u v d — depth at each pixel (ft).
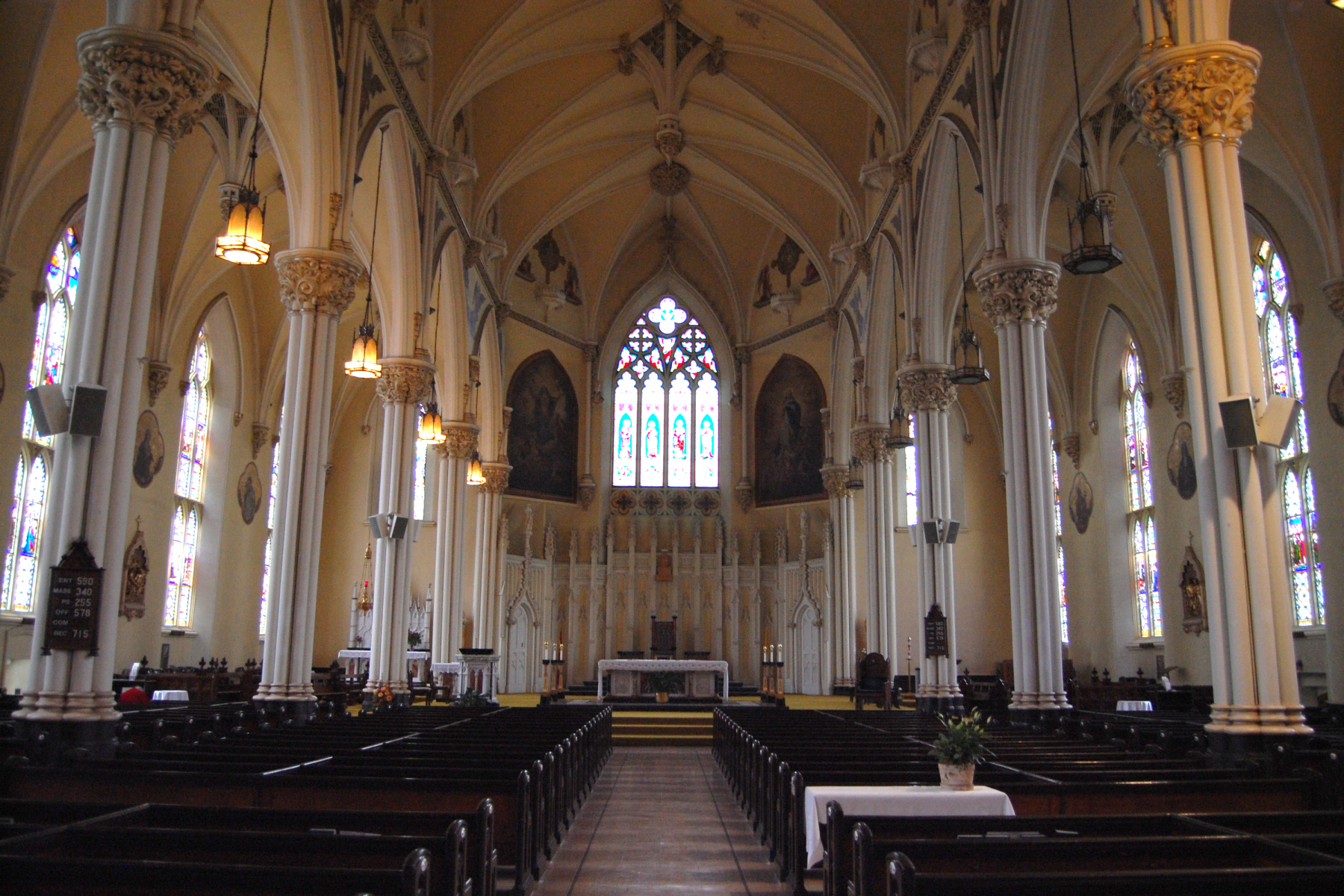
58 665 33.71
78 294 35.91
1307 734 34.53
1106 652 106.63
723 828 40.16
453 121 88.89
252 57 57.67
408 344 75.25
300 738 39.73
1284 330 80.18
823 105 95.40
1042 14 55.93
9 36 59.36
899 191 82.12
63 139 68.74
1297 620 78.95
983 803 27.55
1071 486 113.50
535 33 83.82
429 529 121.39
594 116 100.58
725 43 91.25
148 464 87.97
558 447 131.34
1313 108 67.77
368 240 81.87
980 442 124.16
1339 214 68.74
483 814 20.56
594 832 39.17
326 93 55.62
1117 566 105.91
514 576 122.11
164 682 77.66
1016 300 58.75
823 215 114.32
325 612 120.47
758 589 129.29
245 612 108.58
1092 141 73.36
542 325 129.08
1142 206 88.28
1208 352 37.17
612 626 128.26
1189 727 47.83
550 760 34.04
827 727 54.85
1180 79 38.24
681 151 109.19
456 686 95.14
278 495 54.70
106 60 36.68
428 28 76.23
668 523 133.39
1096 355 108.88
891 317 96.12
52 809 21.27
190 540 99.71
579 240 133.28
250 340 108.17
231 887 14.73
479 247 95.50
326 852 17.65
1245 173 80.84
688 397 137.69
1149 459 98.99
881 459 100.83
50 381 76.74
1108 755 36.99
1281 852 17.52
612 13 87.45
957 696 73.31
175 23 38.06
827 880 23.04
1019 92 58.34
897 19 79.30
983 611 120.37
